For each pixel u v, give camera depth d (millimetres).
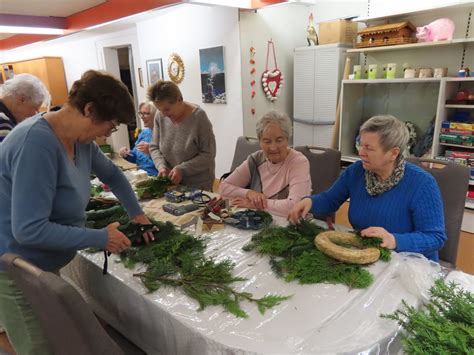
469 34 3023
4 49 6246
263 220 1546
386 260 1156
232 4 3406
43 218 992
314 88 3965
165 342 1023
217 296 1001
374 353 818
